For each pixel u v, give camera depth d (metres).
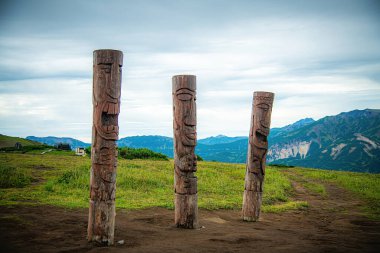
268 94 14.74
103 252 8.70
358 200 22.53
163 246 9.49
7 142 57.25
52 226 10.84
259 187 14.62
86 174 21.84
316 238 11.37
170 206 15.62
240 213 16.22
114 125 9.84
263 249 9.59
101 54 9.75
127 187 20.31
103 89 9.72
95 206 9.50
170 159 39.97
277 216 16.23
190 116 12.55
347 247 10.09
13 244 8.96
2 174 20.56
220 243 10.09
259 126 14.66
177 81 12.73
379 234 12.37
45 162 29.02
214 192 21.38
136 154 37.50
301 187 27.95
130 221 12.68
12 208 12.79
